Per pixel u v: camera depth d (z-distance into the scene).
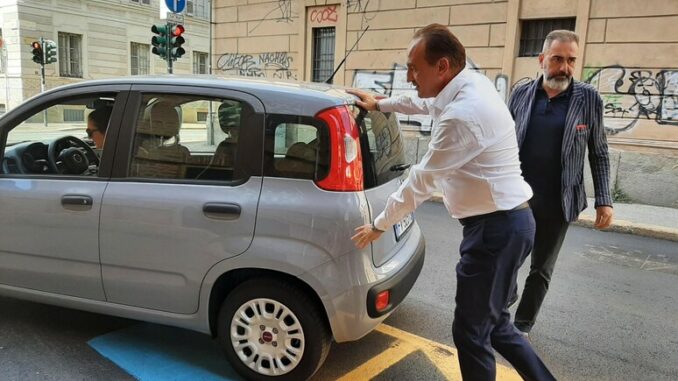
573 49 2.97
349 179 2.63
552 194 3.13
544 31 9.02
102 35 26.89
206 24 32.56
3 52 24.50
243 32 12.57
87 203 2.99
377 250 2.72
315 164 2.65
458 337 2.43
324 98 2.71
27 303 3.84
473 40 9.47
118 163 3.00
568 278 4.93
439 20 9.76
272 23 12.02
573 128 3.05
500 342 2.55
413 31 10.08
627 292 4.59
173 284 2.88
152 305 2.97
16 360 3.05
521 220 2.29
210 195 2.77
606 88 8.34
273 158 2.71
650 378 3.13
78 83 3.21
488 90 2.25
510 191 2.26
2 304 3.81
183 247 2.82
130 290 3.00
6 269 3.27
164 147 2.93
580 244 6.19
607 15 8.19
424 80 2.30
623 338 3.65
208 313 2.86
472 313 2.37
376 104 2.90
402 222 3.17
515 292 3.42
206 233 2.76
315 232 2.60
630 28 8.04
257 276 2.79
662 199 8.08
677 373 3.19
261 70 12.41
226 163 2.80
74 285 3.13
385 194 2.88
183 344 3.29
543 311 4.09
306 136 2.67
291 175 2.68
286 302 2.71
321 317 2.71
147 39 29.00
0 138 3.32
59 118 3.32
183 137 2.89
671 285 4.82
